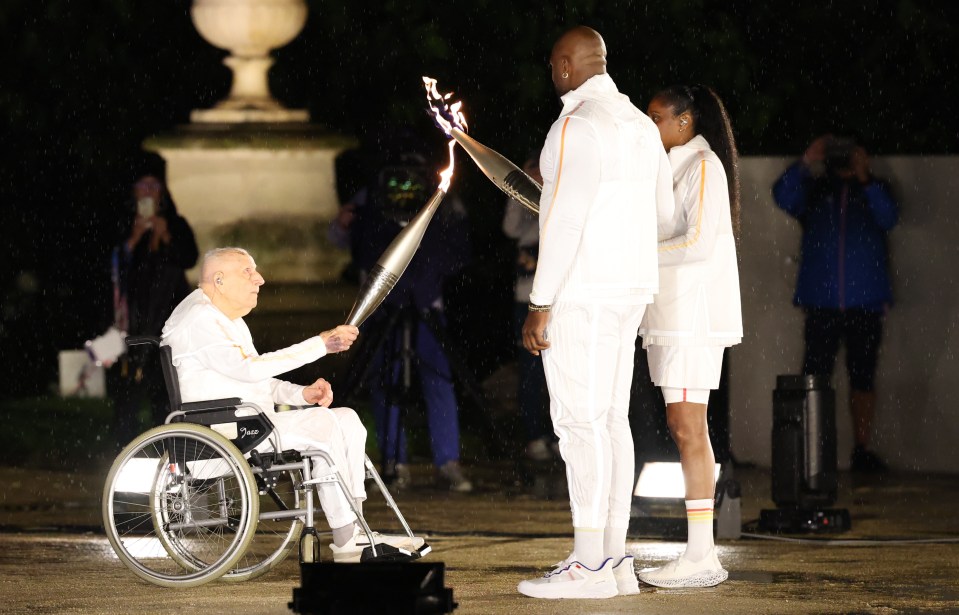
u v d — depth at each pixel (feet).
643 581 66.23
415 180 105.09
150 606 61.77
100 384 154.20
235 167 139.64
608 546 64.69
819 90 151.43
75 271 161.38
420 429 134.62
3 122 158.40
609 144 61.05
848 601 62.54
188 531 81.30
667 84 149.07
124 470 67.31
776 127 152.46
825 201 116.57
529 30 151.53
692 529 66.74
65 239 160.86
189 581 66.18
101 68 158.40
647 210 62.34
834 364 118.01
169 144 139.74
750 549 79.00
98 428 137.39
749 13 151.53
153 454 67.56
